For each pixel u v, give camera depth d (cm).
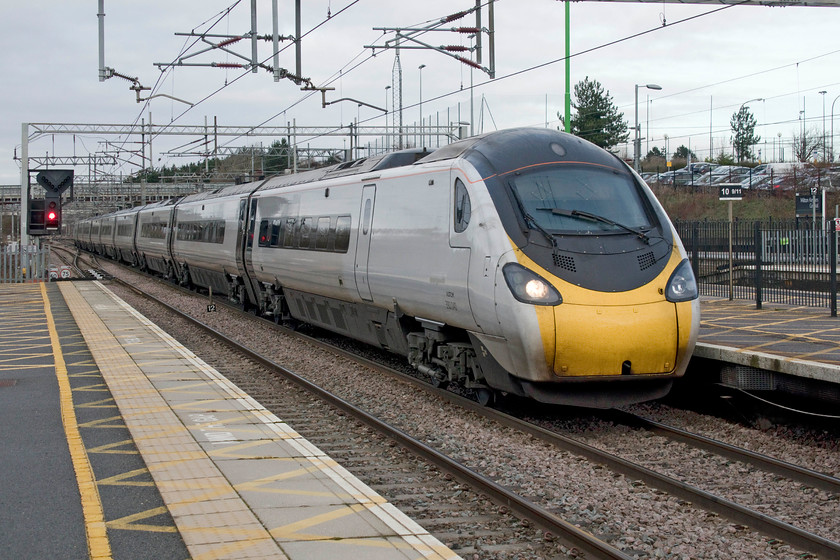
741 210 4703
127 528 582
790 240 1950
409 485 740
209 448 796
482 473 775
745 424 1075
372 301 1330
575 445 844
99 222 5897
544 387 920
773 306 1628
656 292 927
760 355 988
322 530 570
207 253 2541
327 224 1509
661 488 726
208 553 530
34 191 6347
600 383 928
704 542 600
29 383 1166
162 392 1085
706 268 2106
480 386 1064
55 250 8219
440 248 1069
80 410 980
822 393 922
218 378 1195
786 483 754
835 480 722
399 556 523
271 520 591
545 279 905
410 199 1173
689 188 5447
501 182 986
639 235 967
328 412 1048
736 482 766
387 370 1305
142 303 2516
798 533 591
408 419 1009
